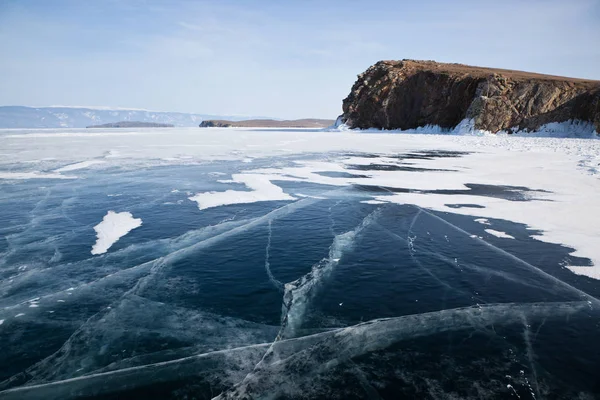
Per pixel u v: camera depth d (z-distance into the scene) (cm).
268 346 425
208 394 348
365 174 1598
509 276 609
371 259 686
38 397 346
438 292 555
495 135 4216
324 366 388
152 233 835
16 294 551
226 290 566
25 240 786
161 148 2816
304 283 588
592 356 402
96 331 456
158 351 416
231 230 856
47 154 2352
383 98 5759
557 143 3036
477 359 398
